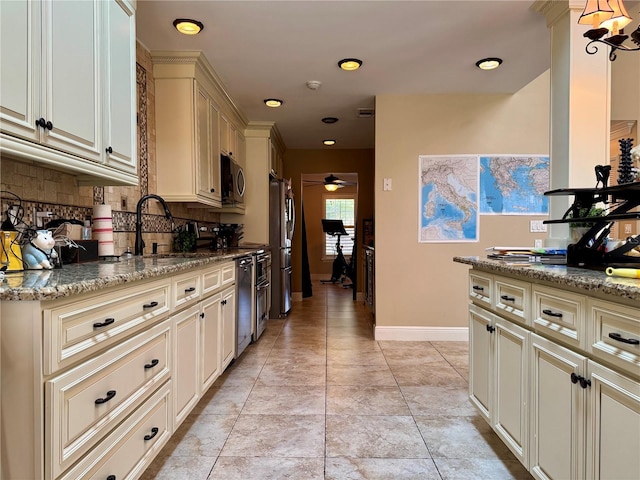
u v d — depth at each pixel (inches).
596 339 44.0
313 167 243.1
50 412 37.5
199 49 110.0
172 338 67.3
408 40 106.3
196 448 73.3
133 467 53.6
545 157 149.6
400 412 88.6
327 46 109.3
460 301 150.9
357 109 166.2
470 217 150.5
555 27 88.0
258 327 148.0
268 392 99.8
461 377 110.7
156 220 112.8
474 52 113.9
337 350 136.9
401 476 64.9
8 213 59.4
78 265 66.0
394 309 151.7
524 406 59.7
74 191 77.2
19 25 47.7
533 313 57.7
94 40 63.9
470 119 149.9
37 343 36.7
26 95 49.0
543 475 54.4
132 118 77.3
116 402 49.1
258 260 147.6
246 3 88.3
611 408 41.2
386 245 151.6
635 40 64.4
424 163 150.4
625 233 125.0
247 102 156.3
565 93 84.4
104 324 46.0
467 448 73.7
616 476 40.4
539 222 149.9
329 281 343.0
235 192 148.6
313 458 70.1
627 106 142.8
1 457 37.1
